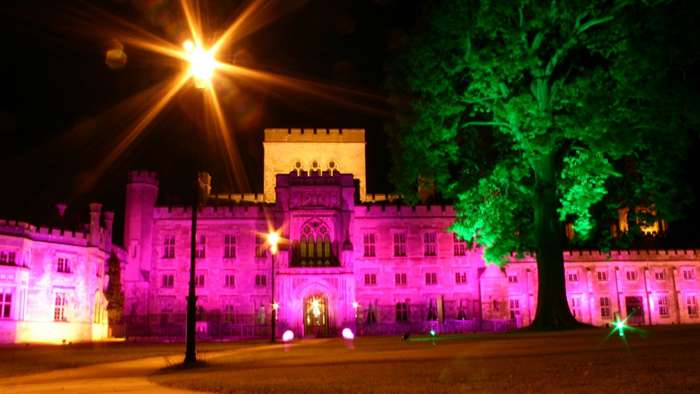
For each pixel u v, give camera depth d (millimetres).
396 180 47938
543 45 41625
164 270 70500
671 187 40906
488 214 43844
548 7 37844
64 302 56531
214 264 70750
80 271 58094
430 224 72562
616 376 13016
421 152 44531
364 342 39312
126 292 68625
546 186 42906
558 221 43062
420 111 43438
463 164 47781
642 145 39781
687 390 10734
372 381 14055
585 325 41406
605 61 42125
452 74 42469
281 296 64500
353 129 81000
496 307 69750
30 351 36875
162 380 17094
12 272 52188
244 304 69938
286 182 69375
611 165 39062
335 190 68750
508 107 38750
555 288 42125
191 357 22391
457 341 32969
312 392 12562
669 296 77750
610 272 78000
